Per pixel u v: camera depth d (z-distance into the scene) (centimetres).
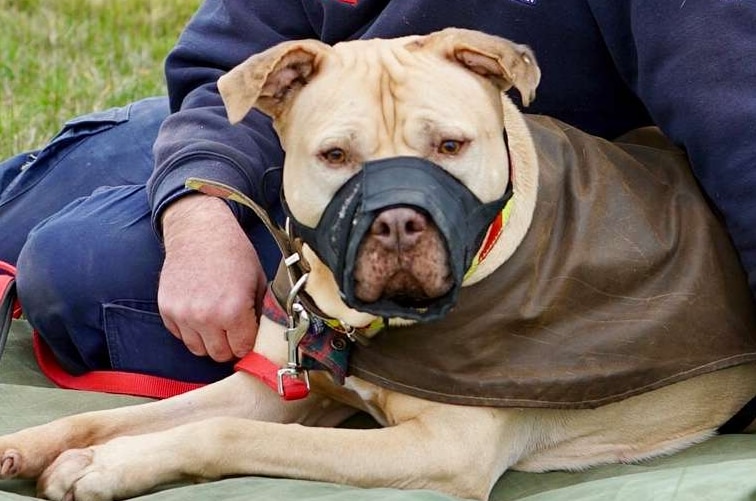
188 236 442
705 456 401
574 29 445
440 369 371
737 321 394
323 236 350
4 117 805
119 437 388
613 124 471
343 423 438
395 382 376
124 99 855
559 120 461
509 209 374
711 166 395
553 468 412
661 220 400
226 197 438
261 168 479
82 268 458
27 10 1066
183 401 412
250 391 421
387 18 464
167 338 457
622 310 384
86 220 471
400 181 332
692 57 399
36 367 482
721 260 397
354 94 354
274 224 403
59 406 428
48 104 829
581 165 404
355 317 373
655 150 432
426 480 367
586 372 375
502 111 375
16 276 469
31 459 365
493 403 370
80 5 1073
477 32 369
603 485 341
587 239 385
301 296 386
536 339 376
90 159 552
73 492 344
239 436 355
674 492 315
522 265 373
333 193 352
